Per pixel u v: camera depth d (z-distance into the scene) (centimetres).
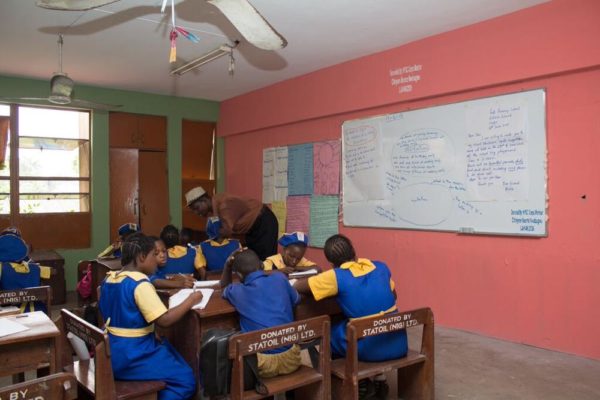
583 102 339
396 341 249
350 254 267
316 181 556
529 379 303
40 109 599
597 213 334
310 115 550
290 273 308
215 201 379
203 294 252
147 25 407
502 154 381
